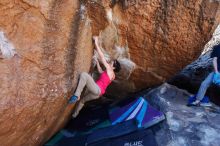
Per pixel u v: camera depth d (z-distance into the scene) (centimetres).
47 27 403
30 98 394
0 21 351
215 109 626
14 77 369
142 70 591
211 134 560
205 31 517
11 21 362
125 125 575
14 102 371
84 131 593
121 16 504
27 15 377
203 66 780
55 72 431
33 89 397
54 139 583
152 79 614
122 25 512
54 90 435
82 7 461
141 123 569
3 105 359
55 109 466
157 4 496
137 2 491
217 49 604
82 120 616
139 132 558
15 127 397
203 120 589
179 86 762
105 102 683
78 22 455
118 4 491
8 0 351
